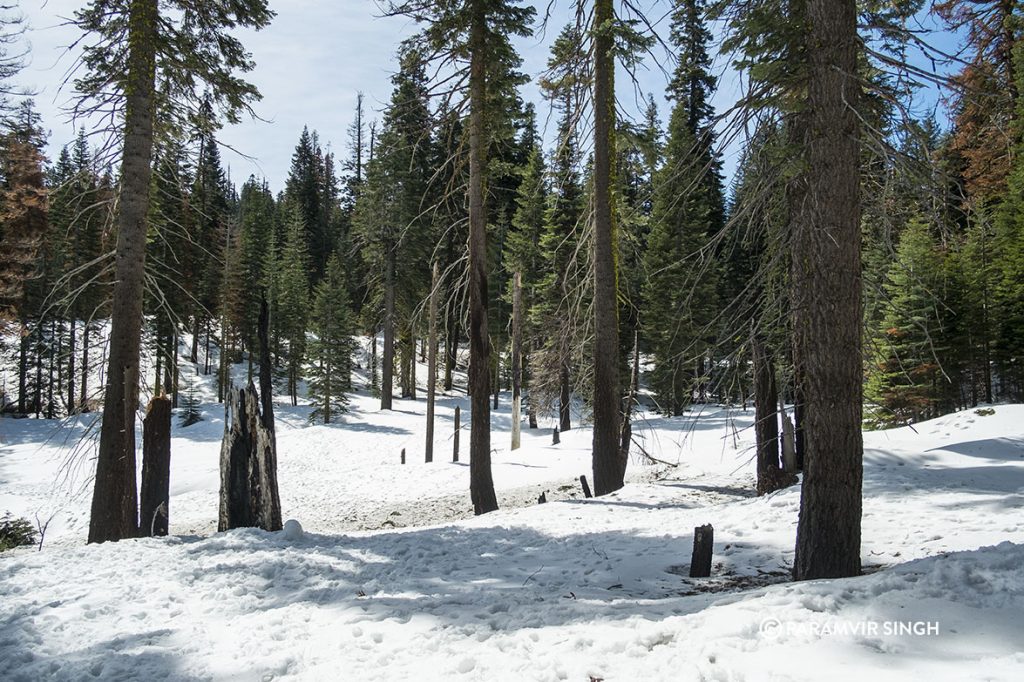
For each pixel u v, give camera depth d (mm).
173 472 28141
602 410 14914
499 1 14664
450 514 18516
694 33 12391
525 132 33406
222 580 6492
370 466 28078
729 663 3674
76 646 4832
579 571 7555
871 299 7754
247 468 9641
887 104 6676
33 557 7473
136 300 10469
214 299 44156
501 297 36375
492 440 32406
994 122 6637
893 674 3270
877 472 13820
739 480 17391
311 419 37969
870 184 7418
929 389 26094
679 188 8047
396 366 45344
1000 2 11922
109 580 6543
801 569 6160
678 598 5949
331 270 50406
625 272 16906
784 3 6711
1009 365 26953
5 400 39781
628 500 13812
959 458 15617
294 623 5191
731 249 7422
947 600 4160
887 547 7957
